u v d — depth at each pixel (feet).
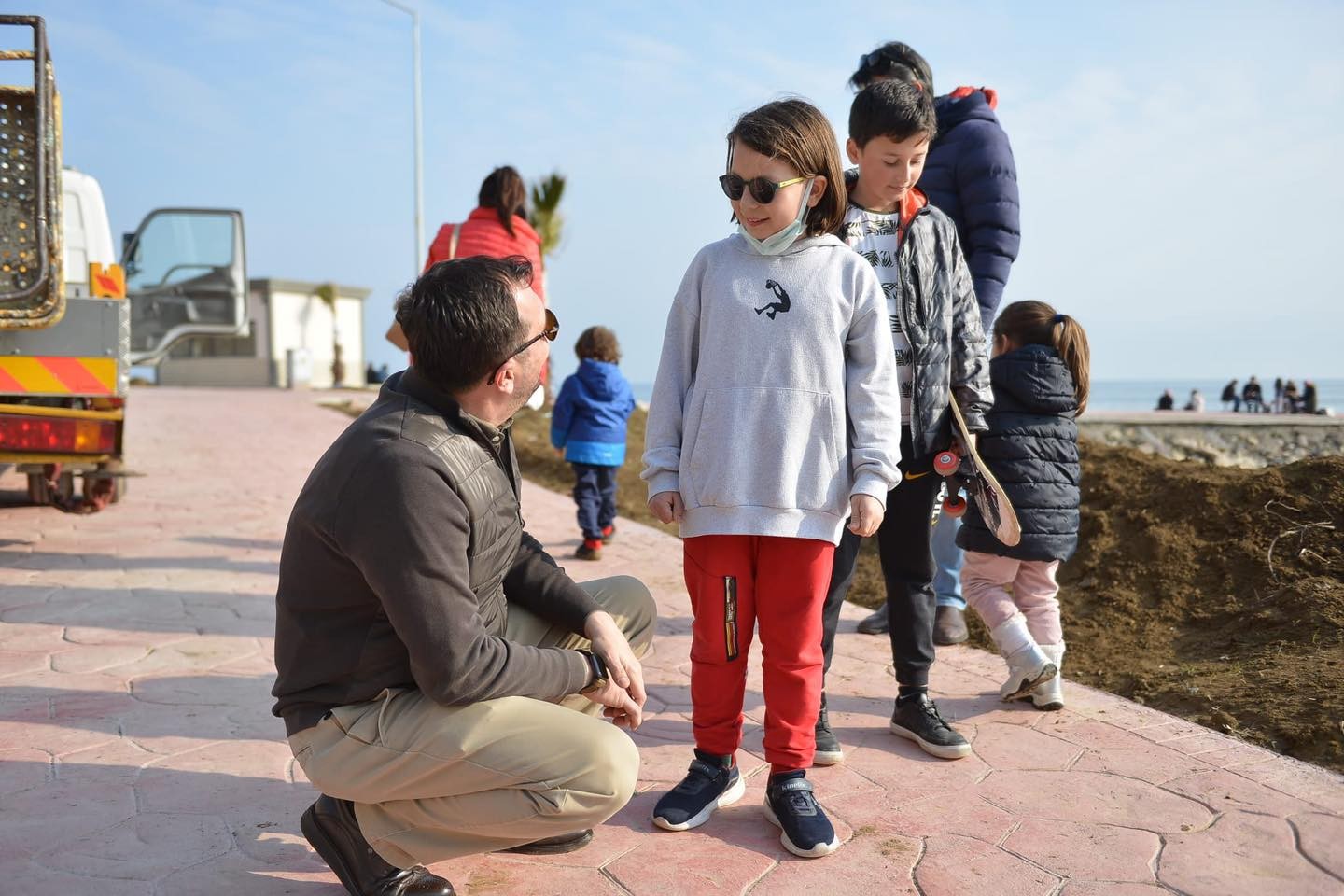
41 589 16.07
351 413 60.34
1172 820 8.07
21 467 19.98
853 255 8.02
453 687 5.98
